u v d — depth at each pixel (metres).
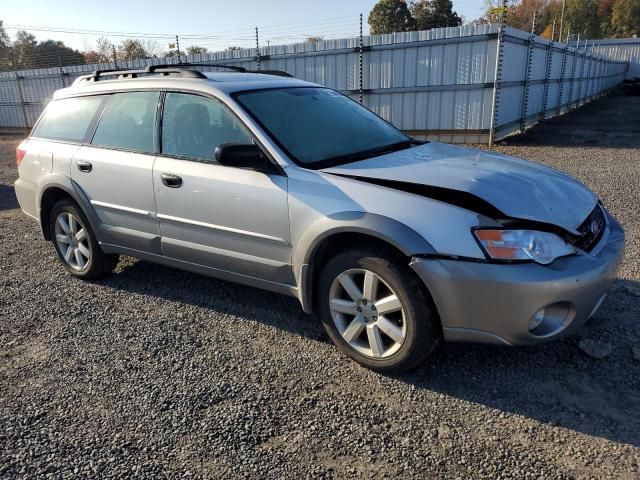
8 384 3.31
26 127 23.91
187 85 3.99
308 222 3.27
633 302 3.99
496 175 3.25
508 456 2.53
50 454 2.66
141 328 3.99
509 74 13.54
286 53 15.52
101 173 4.39
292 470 2.49
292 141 3.62
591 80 31.45
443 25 54.69
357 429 2.77
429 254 2.86
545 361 3.31
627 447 2.55
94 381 3.30
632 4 82.94
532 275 2.76
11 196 9.30
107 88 4.58
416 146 4.12
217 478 2.46
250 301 4.38
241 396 3.08
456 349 3.50
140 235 4.27
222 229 3.72
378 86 14.26
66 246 5.05
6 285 4.98
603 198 7.27
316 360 3.45
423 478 2.42
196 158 3.86
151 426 2.85
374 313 3.19
